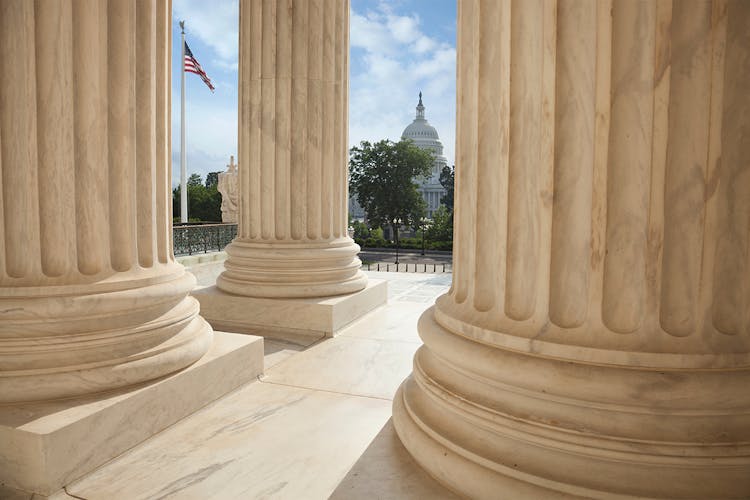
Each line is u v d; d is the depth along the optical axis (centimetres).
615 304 529
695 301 514
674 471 504
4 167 718
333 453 714
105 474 663
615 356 516
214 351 933
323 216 1542
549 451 542
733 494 490
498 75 607
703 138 500
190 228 3069
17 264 724
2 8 708
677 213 511
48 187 729
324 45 1505
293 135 1482
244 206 1555
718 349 508
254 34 1481
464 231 688
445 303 721
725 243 513
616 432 516
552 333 550
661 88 500
